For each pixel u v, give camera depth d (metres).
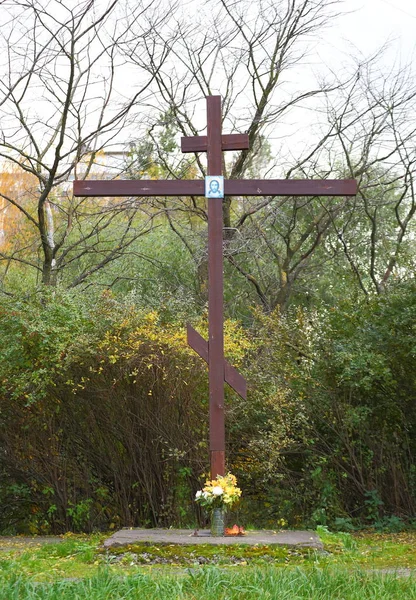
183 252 20.05
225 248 18.03
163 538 8.31
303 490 11.77
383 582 5.66
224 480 8.79
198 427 11.19
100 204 20.47
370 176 19.53
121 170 17.73
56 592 5.29
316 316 12.08
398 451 11.84
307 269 21.81
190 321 11.41
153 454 11.34
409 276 11.92
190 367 10.77
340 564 7.26
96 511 11.64
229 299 20.45
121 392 11.07
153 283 19.41
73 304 11.27
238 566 7.38
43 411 11.44
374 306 11.80
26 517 11.96
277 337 11.87
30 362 11.06
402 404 11.71
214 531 8.72
